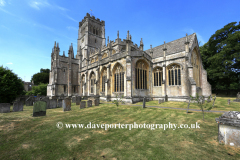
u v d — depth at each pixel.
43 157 6.35
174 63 28.73
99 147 7.27
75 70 53.38
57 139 8.40
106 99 31.66
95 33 72.31
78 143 7.79
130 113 16.27
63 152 6.77
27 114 15.99
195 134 8.92
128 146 7.36
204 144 7.43
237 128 6.84
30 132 9.65
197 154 6.41
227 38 36.44
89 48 68.06
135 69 29.19
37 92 57.06
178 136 8.70
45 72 89.69
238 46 33.16
